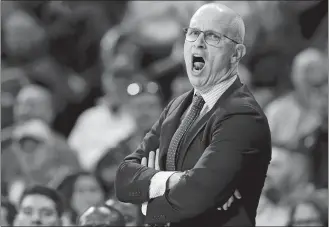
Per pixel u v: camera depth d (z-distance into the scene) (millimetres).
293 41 28188
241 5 28141
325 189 21875
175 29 27844
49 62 28016
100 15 29656
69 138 24984
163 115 12844
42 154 22078
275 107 24969
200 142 11828
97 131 24234
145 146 12719
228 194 11445
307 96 24938
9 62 27547
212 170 11367
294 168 21109
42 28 28719
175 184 11695
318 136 23453
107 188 21375
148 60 26672
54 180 21406
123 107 24094
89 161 23766
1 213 18453
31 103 23719
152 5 28688
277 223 19859
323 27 28484
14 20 27844
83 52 29016
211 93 12102
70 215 18922
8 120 25359
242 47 12117
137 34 27188
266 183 20531
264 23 28297
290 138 24031
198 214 11508
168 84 25938
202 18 12055
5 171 22172
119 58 25141
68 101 27297
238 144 11445
